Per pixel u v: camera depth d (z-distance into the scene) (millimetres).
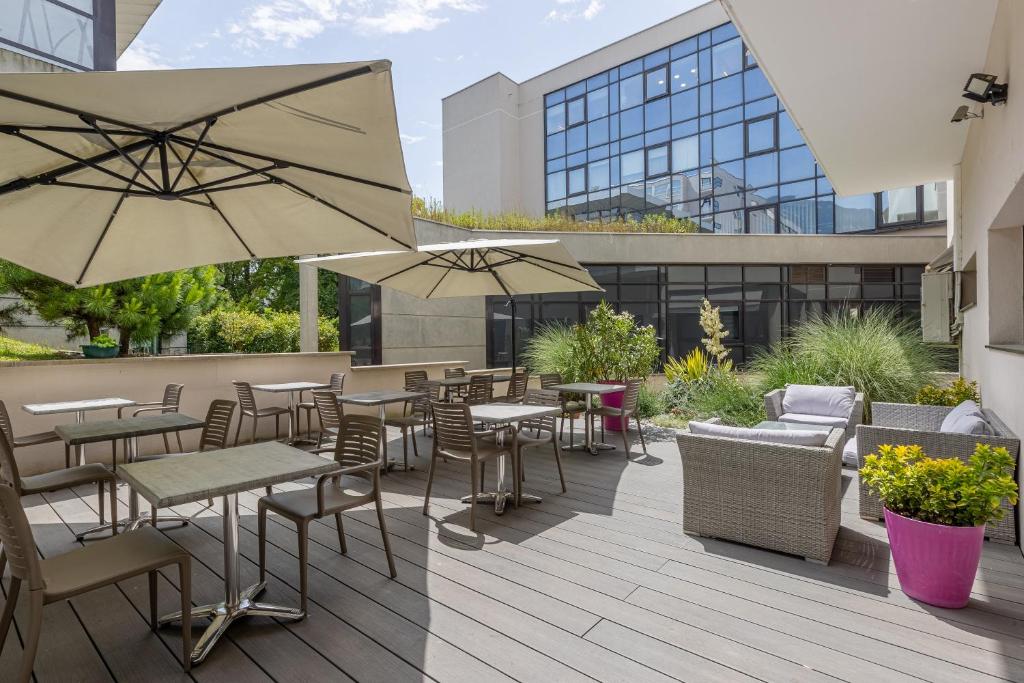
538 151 20406
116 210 3010
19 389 5402
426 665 2279
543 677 2191
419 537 3727
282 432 7586
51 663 2324
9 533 1927
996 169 4125
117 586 3027
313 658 2338
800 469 3295
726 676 2186
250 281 20109
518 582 3037
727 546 3539
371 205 2758
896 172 7367
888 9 3826
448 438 4141
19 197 2676
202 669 2273
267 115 2213
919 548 2758
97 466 3896
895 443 3881
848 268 13492
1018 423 3635
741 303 13281
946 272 7387
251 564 3301
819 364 7723
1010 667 2227
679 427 7922
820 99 5207
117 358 6184
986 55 4414
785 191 15680
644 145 18047
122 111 2123
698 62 17000
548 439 4793
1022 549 3365
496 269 6891
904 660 2283
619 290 12906
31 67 6402
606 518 4113
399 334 10242
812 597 2842
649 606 2758
